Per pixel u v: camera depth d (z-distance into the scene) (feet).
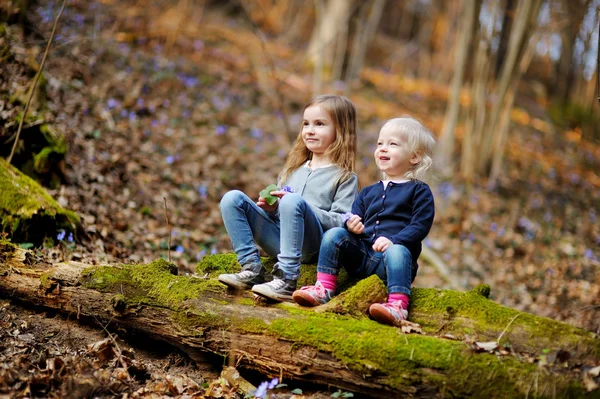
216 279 11.20
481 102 31.60
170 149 24.95
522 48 29.96
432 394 8.84
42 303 11.75
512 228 27.63
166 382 10.13
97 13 34.09
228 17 58.18
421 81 54.39
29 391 9.08
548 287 22.29
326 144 12.10
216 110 31.50
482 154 31.91
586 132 44.04
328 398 9.59
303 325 9.79
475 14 31.14
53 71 25.23
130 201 19.45
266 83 38.27
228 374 10.17
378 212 11.40
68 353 10.68
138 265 11.71
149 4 42.91
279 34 58.29
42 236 14.40
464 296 10.53
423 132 11.61
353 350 9.27
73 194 17.76
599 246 27.37
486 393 8.64
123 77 29.14
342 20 44.09
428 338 9.36
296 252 10.77
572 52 49.96
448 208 28.43
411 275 10.84
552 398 8.46
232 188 24.25
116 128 24.09
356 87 44.62
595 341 9.20
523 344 9.49
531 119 47.16
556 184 34.83
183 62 35.68
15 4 21.85
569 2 36.96
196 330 10.43
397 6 75.56
